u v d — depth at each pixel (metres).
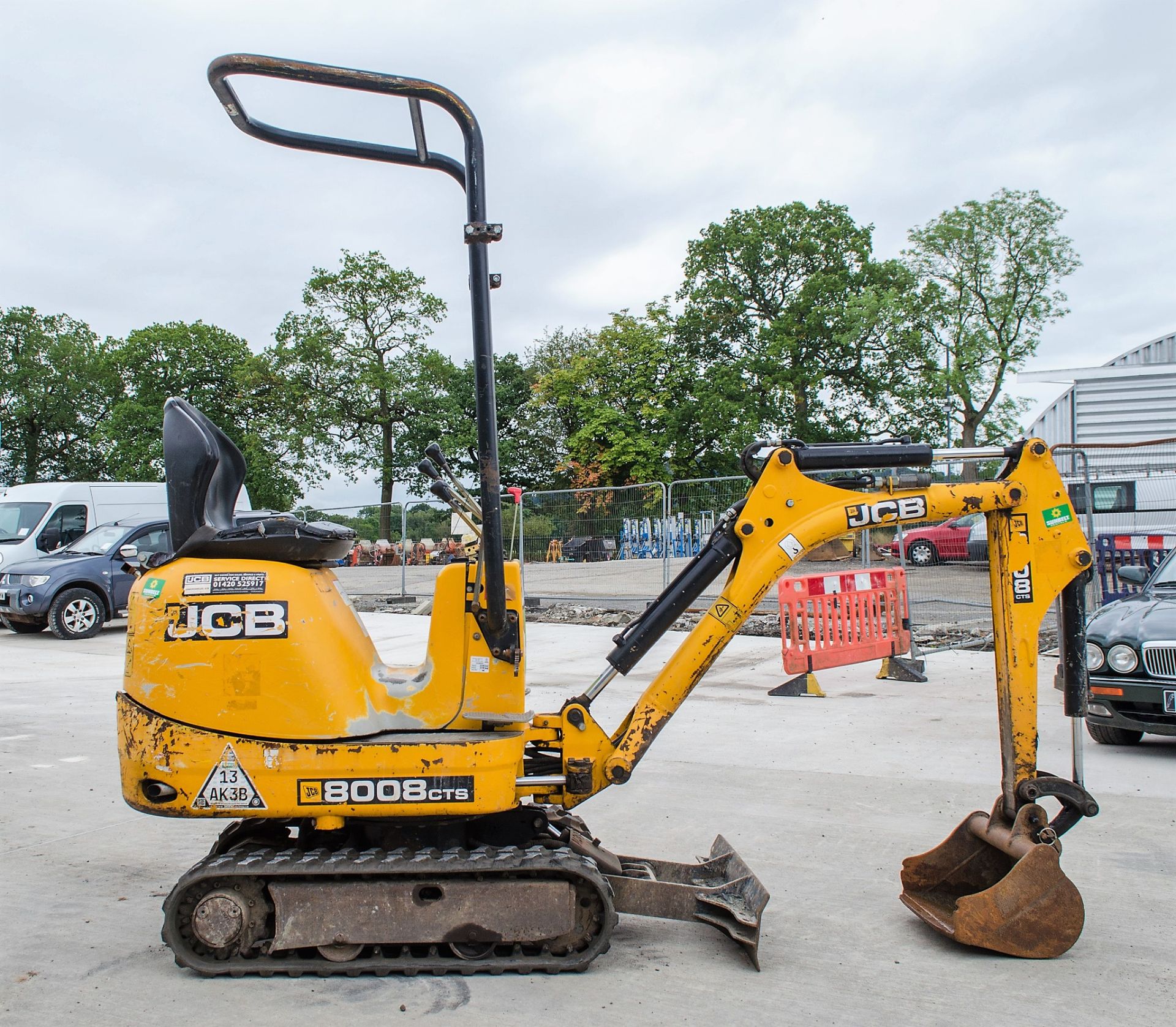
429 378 50.41
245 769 3.30
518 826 3.67
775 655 11.50
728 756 6.69
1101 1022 3.02
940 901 3.92
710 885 3.82
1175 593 7.29
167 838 5.06
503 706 3.49
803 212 42.72
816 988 3.26
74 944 3.67
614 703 8.46
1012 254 39.44
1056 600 3.90
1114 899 4.09
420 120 3.56
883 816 5.30
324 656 3.37
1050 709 8.32
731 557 3.77
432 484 3.64
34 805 5.68
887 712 8.19
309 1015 3.04
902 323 39.97
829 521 3.72
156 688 3.34
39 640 14.23
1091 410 22.27
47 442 60.22
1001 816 3.87
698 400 41.34
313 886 3.28
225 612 3.36
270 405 50.22
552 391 51.53
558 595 16.36
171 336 51.41
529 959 3.34
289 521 3.49
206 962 3.33
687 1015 3.05
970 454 3.80
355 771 3.29
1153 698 6.31
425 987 3.25
